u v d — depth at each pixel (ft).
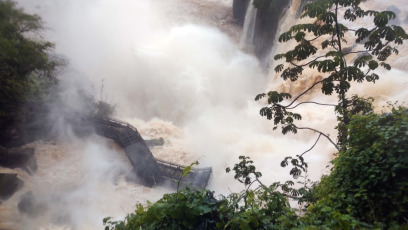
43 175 57.41
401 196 15.97
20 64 57.36
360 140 19.60
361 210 16.60
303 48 24.53
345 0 22.82
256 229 14.84
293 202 32.78
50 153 63.10
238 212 16.03
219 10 188.55
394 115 19.27
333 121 67.51
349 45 80.33
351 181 18.48
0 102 56.54
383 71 67.46
